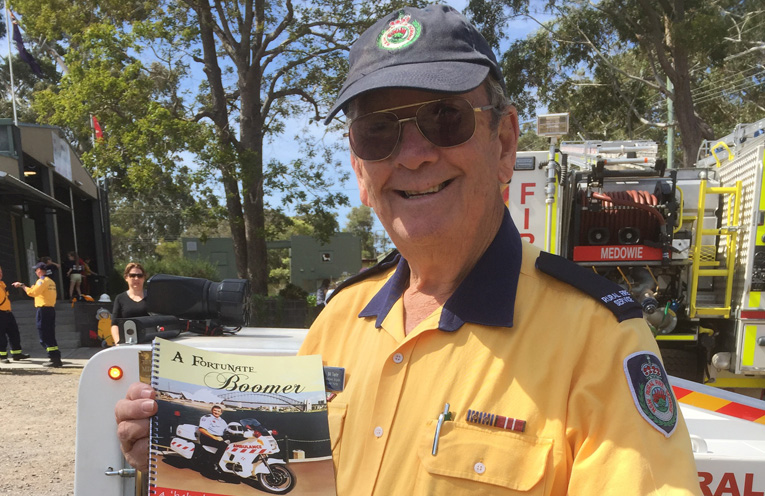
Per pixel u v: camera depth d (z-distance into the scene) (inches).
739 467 74.5
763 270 161.9
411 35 44.8
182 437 46.1
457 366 43.3
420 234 45.7
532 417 39.7
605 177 170.2
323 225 647.1
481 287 44.6
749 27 693.9
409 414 44.0
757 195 160.6
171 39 551.8
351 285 59.8
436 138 44.4
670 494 34.7
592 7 757.9
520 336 42.3
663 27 700.7
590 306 41.6
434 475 40.6
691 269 170.6
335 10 652.7
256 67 652.7
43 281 363.3
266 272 679.1
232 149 575.8
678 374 178.2
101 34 530.9
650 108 955.3
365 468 45.0
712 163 210.8
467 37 44.8
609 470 36.3
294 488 45.7
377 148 46.3
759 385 172.4
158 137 515.8
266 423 46.9
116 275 882.1
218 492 45.3
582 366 40.1
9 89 1488.7
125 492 75.2
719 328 175.9
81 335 450.0
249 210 666.8
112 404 75.5
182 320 98.9
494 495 38.8
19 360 389.1
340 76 676.7
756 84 845.8
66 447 216.7
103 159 538.6
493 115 46.9
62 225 800.9
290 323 666.8
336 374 50.2
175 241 1824.6
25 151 636.1
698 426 84.2
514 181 169.9
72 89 544.4
